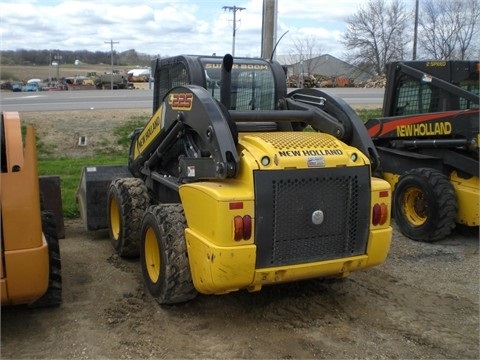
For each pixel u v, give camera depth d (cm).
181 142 503
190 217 423
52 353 382
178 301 445
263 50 1126
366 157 440
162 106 514
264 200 392
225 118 415
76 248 636
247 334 415
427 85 734
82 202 695
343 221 425
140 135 598
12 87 3991
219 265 382
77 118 1587
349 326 432
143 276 488
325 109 484
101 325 426
